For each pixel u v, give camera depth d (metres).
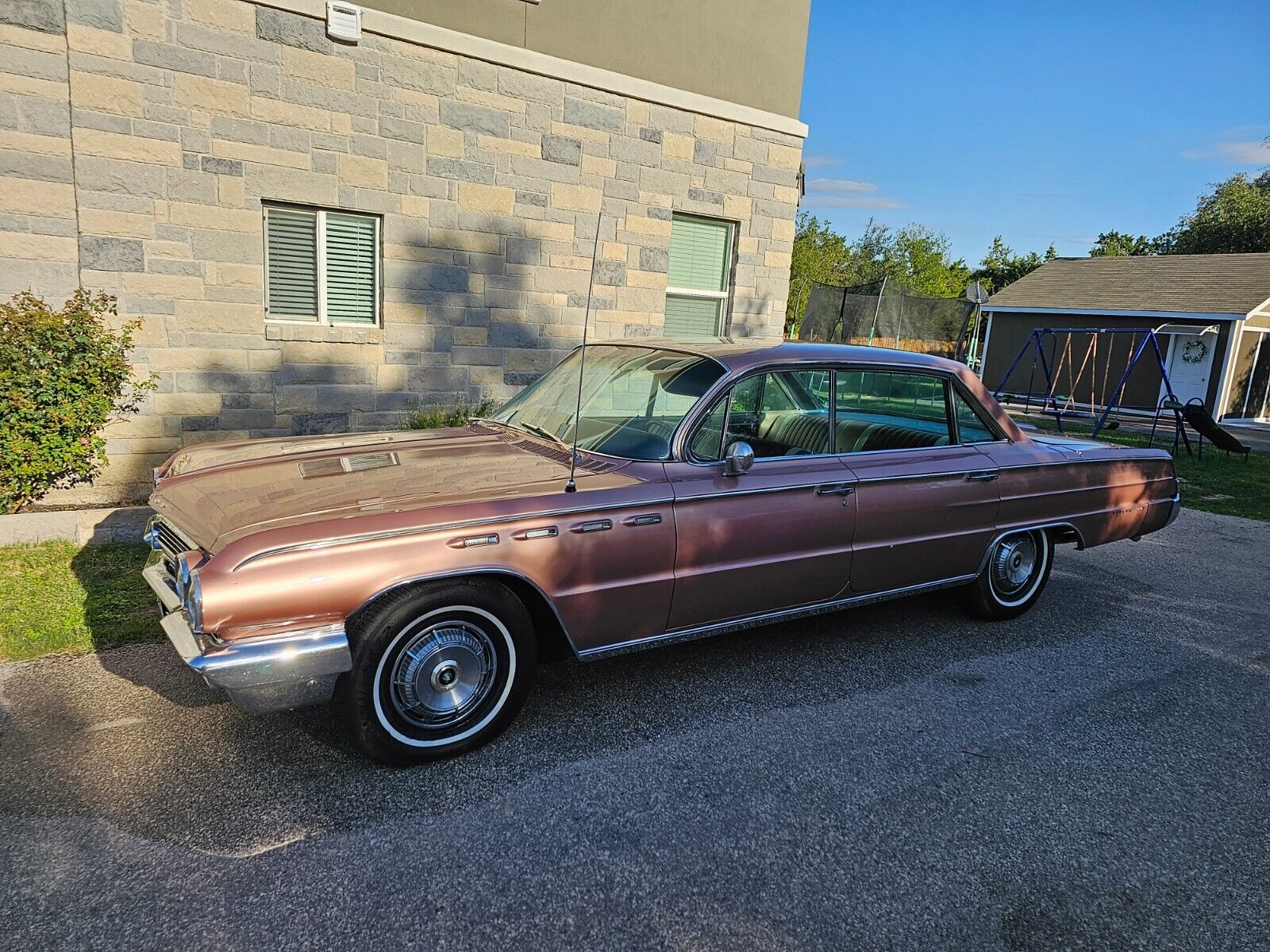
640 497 3.60
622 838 2.85
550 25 7.91
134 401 6.63
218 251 6.77
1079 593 5.93
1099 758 3.54
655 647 3.80
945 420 4.85
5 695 3.66
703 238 9.52
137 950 2.25
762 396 4.15
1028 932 2.48
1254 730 3.86
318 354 7.34
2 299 6.11
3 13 5.80
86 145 6.19
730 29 9.00
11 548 5.45
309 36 6.81
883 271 45.62
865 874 2.71
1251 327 22.55
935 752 3.53
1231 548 7.53
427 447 4.18
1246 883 2.76
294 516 3.11
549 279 8.40
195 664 2.76
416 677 3.16
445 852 2.73
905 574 4.56
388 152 7.32
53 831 2.75
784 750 3.49
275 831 2.81
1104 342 24.75
